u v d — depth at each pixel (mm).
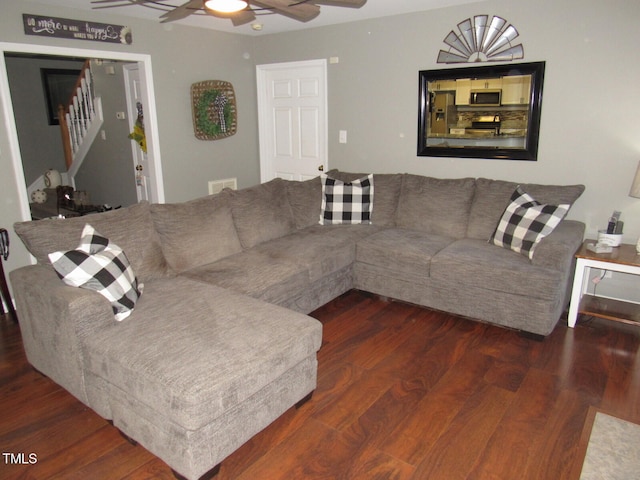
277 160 5465
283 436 2113
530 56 3604
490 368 2666
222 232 3234
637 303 3314
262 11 3812
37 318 2301
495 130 3887
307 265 3189
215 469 1870
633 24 3164
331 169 4980
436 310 3490
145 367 1812
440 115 4152
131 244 2674
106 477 1883
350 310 3508
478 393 2426
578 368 2650
